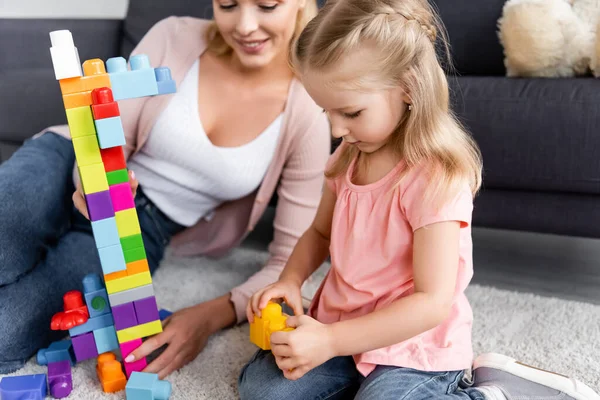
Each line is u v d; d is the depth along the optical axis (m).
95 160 0.84
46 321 1.07
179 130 1.22
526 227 1.31
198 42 1.25
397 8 0.79
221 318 1.10
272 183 1.29
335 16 0.80
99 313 0.95
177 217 1.35
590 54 1.31
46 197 1.16
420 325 0.78
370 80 0.77
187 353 1.02
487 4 1.61
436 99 0.81
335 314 0.89
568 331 1.13
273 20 1.07
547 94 1.21
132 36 1.95
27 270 1.07
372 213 0.86
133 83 0.84
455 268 0.80
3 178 1.14
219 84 1.24
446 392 0.82
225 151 1.24
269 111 1.25
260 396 0.88
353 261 0.87
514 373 0.88
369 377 0.83
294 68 0.90
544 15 1.32
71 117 0.82
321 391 0.89
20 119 1.70
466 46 1.64
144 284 0.93
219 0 1.07
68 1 2.47
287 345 0.79
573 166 1.20
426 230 0.80
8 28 1.91
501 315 1.20
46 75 1.71
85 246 1.22
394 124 0.82
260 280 1.17
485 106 1.25
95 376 1.01
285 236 1.26
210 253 1.46
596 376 0.99
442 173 0.81
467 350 0.87
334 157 0.96
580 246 1.66
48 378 0.96
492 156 1.25
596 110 1.16
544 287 1.41
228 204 1.38
